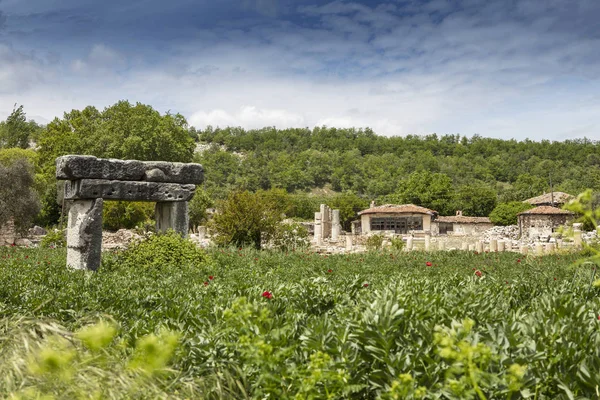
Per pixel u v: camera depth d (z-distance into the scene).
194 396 3.22
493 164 139.75
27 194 29.19
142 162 12.27
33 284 7.31
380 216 64.12
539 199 67.00
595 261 2.73
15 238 29.52
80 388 2.79
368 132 182.88
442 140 178.38
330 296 5.21
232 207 21.42
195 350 3.73
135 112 50.94
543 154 150.38
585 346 3.37
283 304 4.96
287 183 136.38
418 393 2.45
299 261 14.84
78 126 55.88
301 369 3.00
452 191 85.06
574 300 4.91
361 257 17.09
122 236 31.38
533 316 4.01
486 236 52.16
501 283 6.32
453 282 6.36
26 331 3.55
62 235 23.88
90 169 11.41
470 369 2.29
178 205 12.86
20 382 2.93
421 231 61.53
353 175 140.75
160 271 10.77
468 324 2.61
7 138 58.44
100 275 8.81
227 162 141.12
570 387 2.99
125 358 3.50
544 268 11.51
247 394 3.45
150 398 3.01
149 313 5.26
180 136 53.19
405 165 139.12
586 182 95.12
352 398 3.09
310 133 188.00
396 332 3.39
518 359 3.09
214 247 19.56
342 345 3.28
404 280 5.94
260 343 2.89
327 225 54.03
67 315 5.07
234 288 6.30
